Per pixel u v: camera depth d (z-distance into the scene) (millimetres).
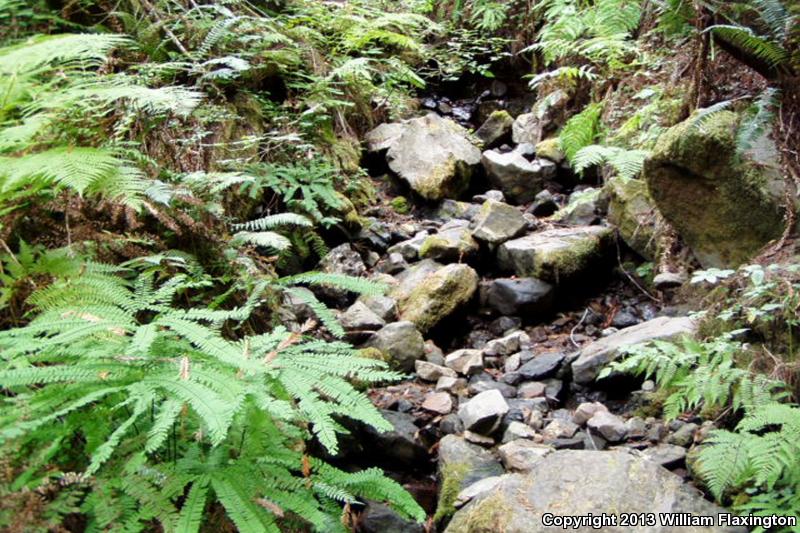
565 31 4824
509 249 3850
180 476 1829
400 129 5121
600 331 3523
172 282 2365
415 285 3727
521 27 5852
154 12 4117
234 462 1922
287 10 5359
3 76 2541
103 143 2791
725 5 3285
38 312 2338
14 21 3656
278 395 2072
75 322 1889
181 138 3492
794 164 3021
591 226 4051
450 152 4742
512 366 3285
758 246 3098
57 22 3824
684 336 2795
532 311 3623
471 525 2221
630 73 4691
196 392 1733
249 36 4332
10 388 1907
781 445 2086
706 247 3309
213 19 4535
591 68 4871
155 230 2916
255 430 1975
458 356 3365
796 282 2688
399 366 3258
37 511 1644
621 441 2689
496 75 6074
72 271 2309
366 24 5258
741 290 2865
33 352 2062
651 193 3434
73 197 2604
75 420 1823
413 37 5965
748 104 3350
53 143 2596
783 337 2578
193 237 2979
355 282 2562
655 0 3777
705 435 2521
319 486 2059
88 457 1858
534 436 2756
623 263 3846
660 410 2779
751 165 3074
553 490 2217
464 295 3652
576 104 5188
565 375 3143
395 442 2791
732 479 2113
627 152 3785
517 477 2352
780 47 2994
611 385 3002
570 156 4547
